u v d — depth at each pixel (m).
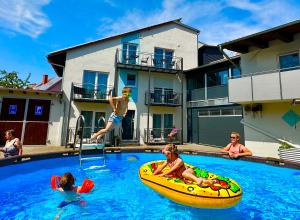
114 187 5.64
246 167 7.41
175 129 15.85
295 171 6.21
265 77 9.31
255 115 10.88
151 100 16.11
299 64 9.33
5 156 6.64
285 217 3.98
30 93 13.41
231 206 3.82
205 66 15.27
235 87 10.52
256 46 10.44
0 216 3.96
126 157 9.33
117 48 15.87
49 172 6.89
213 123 14.99
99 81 15.48
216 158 8.34
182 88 16.61
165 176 4.80
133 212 4.21
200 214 3.94
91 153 8.73
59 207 4.35
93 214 4.11
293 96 8.31
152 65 16.98
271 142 10.17
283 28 8.71
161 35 17.77
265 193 5.21
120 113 5.54
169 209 4.25
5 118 12.84
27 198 4.77
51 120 13.69
